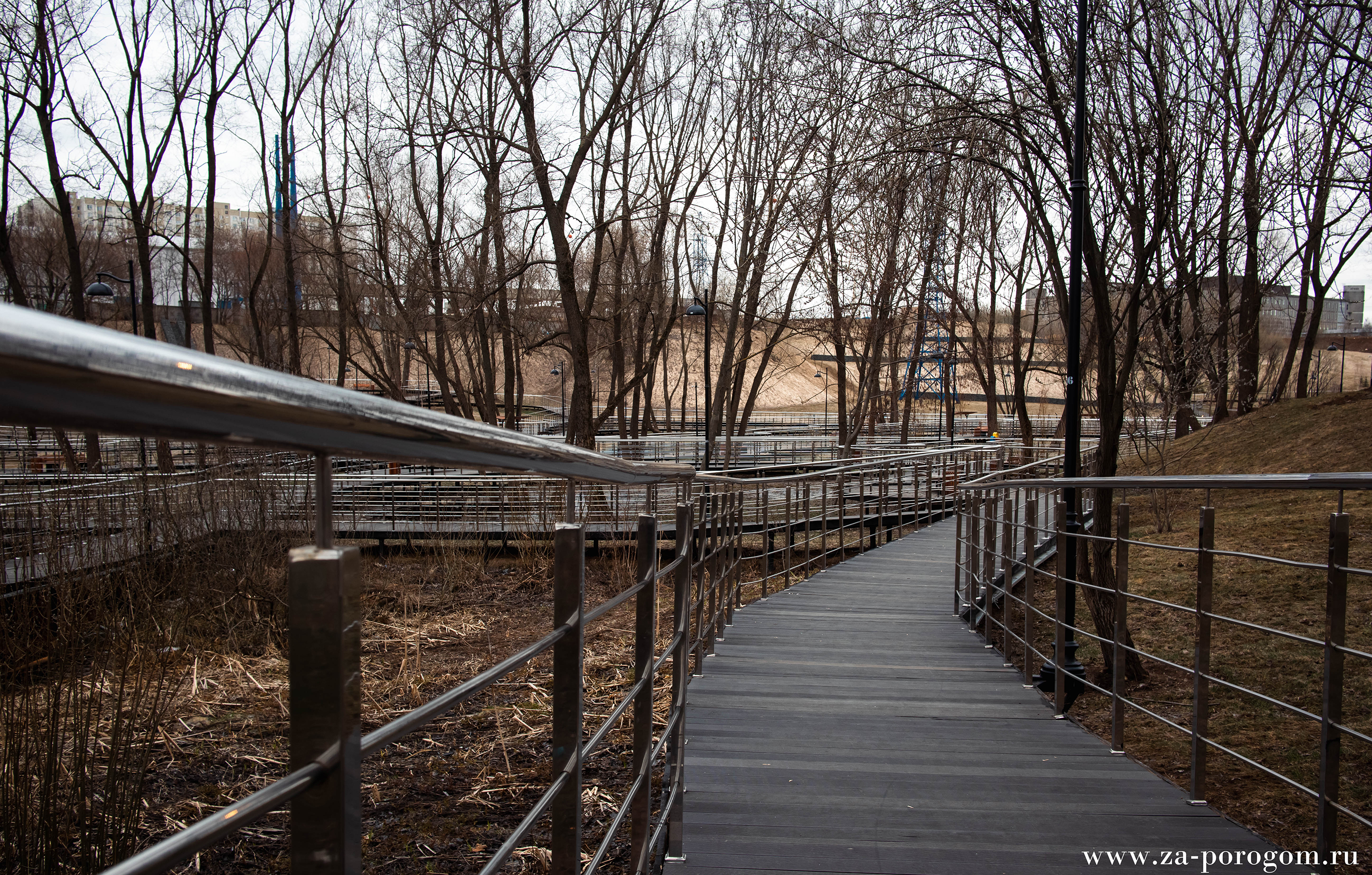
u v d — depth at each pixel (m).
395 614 10.53
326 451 0.89
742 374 34.94
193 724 6.33
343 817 0.87
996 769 4.14
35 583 6.59
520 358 32.47
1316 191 14.69
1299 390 22.81
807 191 13.09
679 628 3.32
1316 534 11.20
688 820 3.52
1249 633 8.61
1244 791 5.79
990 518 7.50
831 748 4.48
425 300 22.88
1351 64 12.42
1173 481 3.82
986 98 8.56
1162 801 3.72
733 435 38.81
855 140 9.51
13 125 21.61
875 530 16.08
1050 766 4.20
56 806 4.33
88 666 6.31
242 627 8.41
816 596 9.21
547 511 13.67
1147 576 11.05
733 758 4.30
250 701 6.89
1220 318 14.79
